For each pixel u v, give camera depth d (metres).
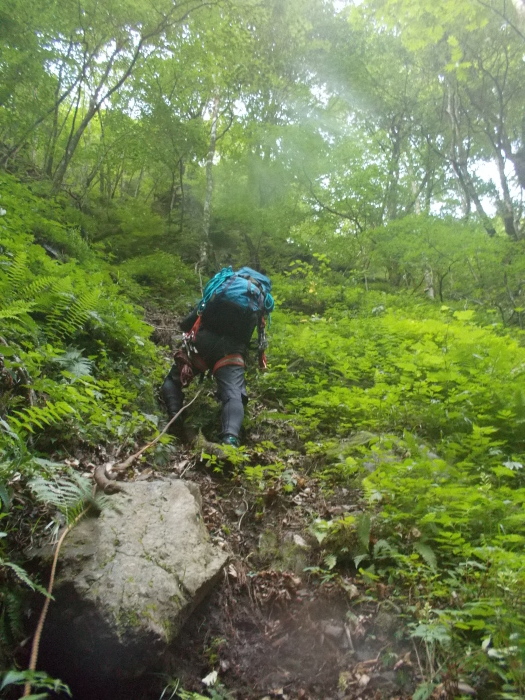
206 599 2.26
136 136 14.02
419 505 2.62
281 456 3.81
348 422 4.32
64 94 11.81
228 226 14.90
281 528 2.88
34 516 2.34
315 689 1.95
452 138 14.07
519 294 10.01
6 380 3.01
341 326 7.36
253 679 2.01
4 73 10.34
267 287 4.50
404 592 2.29
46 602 1.76
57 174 13.02
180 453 3.74
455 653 1.86
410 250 10.22
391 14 9.34
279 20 16.28
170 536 2.30
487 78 13.89
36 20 10.30
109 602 1.87
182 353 4.23
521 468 3.26
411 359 5.01
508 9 10.41
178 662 1.99
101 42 12.09
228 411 3.86
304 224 15.27
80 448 3.18
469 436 3.37
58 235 8.04
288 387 5.02
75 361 3.94
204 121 18.03
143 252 12.59
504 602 1.90
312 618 2.24
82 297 4.30
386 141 18.22
